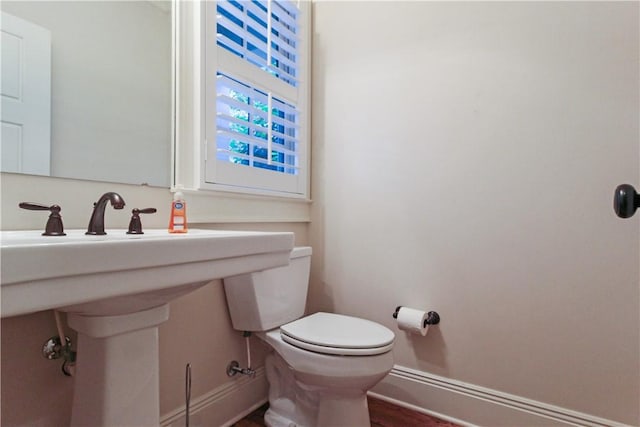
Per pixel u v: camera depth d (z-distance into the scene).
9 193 0.91
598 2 1.29
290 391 1.48
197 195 1.39
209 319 1.42
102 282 0.59
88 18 1.14
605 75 1.27
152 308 0.87
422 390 1.62
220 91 1.51
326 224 1.97
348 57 1.91
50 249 0.52
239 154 1.55
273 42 1.77
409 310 1.58
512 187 1.44
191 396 1.34
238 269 0.86
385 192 1.76
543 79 1.38
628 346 1.23
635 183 1.23
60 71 1.06
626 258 1.24
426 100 1.65
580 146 1.32
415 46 1.69
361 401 1.26
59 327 0.94
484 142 1.50
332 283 1.93
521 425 1.39
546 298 1.37
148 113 1.26
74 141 1.07
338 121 1.93
